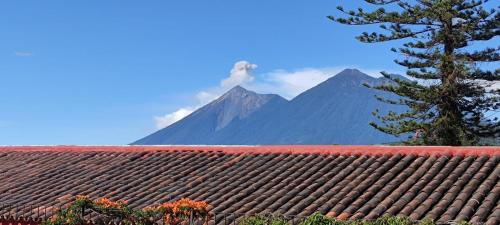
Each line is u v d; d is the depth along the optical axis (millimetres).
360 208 13555
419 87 30406
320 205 14031
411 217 12570
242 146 18844
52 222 15227
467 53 30219
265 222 13031
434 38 30250
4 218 16812
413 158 15758
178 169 18141
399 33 30500
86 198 15289
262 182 15922
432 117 30875
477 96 30141
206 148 19422
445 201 13055
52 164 20828
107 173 18859
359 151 16688
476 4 29297
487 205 12531
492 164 14477
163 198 15945
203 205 14258
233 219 13961
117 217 15016
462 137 30266
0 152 23375
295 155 17469
